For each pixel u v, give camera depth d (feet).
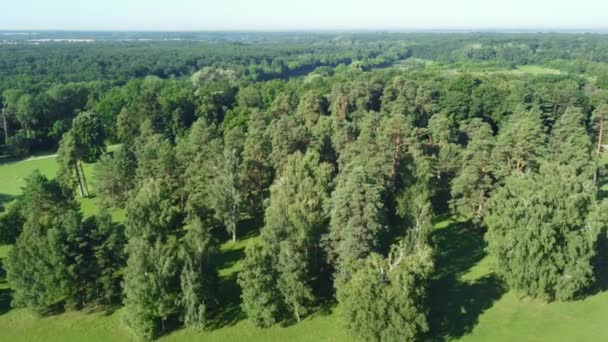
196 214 202.18
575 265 142.41
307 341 141.69
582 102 320.70
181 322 152.56
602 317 141.49
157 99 364.99
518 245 143.43
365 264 138.62
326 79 483.92
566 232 143.13
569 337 134.82
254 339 144.25
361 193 149.59
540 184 152.97
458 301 155.53
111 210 247.09
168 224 171.12
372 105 371.35
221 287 171.83
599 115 269.85
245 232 215.92
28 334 151.12
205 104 384.47
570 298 151.84
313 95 335.88
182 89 428.15
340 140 239.71
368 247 145.89
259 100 406.00
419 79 437.99
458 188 190.90
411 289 129.49
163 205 172.24
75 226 155.94
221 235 214.90
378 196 149.38
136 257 143.23
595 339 132.67
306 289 147.23
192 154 236.43
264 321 147.43
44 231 156.35
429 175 200.44
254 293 144.77
